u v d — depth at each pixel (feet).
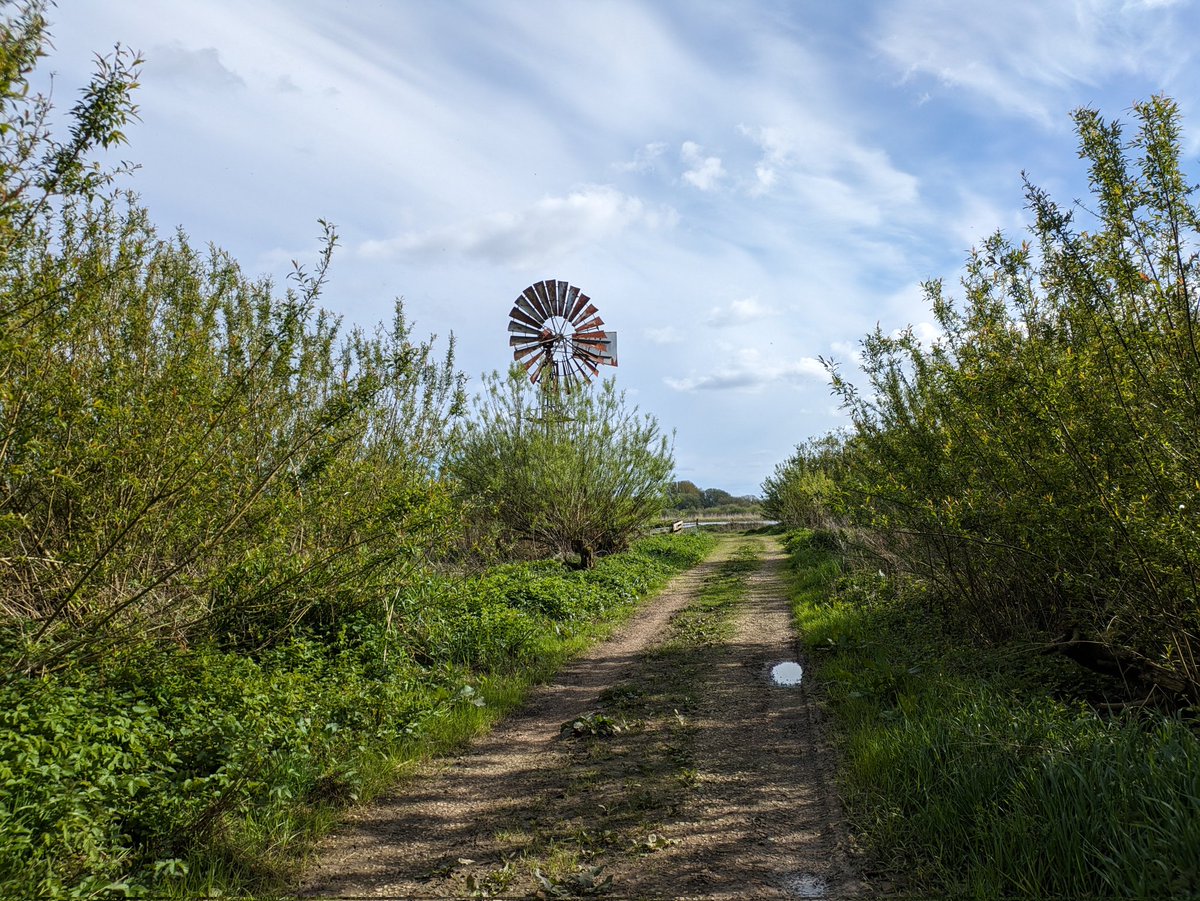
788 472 96.17
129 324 21.88
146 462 18.83
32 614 18.33
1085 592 20.53
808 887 12.01
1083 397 17.37
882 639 27.50
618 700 23.82
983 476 22.95
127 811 12.92
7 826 11.19
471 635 29.30
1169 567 15.28
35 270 17.40
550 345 86.48
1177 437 15.80
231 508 20.10
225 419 20.12
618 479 61.31
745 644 32.04
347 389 21.18
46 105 14.57
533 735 21.12
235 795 13.65
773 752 18.60
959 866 12.03
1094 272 16.97
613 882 12.41
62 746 13.43
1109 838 11.07
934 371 25.46
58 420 16.62
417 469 30.81
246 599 20.03
